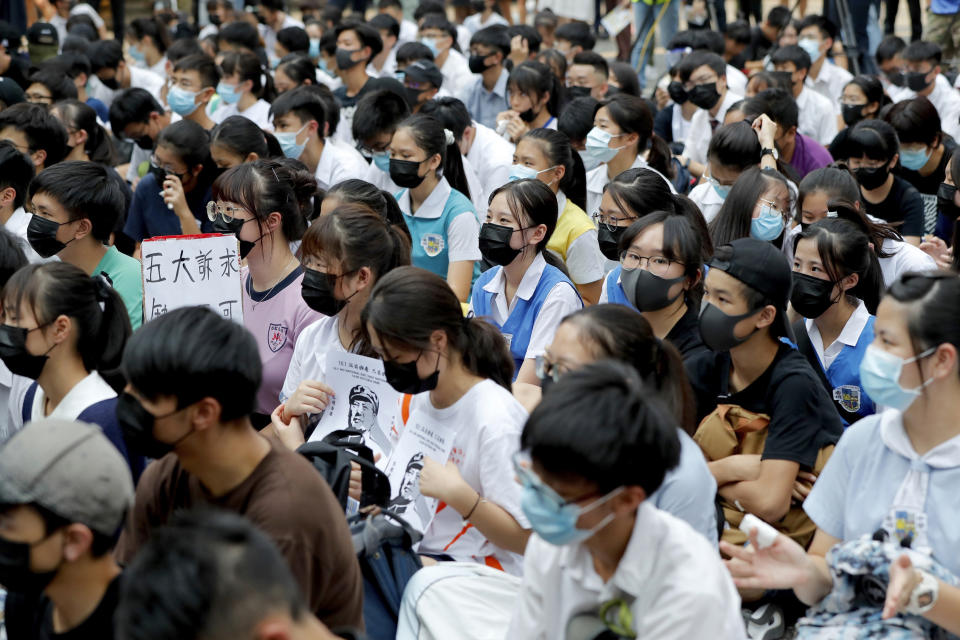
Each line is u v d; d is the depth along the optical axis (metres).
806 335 4.03
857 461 2.75
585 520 2.08
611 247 4.63
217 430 2.32
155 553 1.61
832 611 2.68
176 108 7.89
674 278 3.69
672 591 2.11
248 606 1.56
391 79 8.21
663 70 12.28
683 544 2.14
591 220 5.66
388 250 3.73
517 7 15.02
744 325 3.29
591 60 8.51
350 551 2.49
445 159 5.66
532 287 4.49
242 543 1.62
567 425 2.00
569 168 5.52
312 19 12.95
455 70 10.71
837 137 6.89
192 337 2.25
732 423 3.46
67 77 7.92
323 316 4.19
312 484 2.40
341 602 2.47
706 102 8.08
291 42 11.38
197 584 1.55
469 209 5.59
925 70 9.31
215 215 4.35
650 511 2.17
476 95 9.48
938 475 2.61
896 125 6.47
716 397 3.57
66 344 3.16
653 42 11.89
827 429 3.33
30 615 2.36
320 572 2.37
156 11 15.02
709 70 8.04
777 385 3.35
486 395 3.11
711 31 10.58
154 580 1.57
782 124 6.57
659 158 6.45
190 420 2.29
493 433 3.04
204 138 5.86
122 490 2.17
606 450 1.98
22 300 3.10
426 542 3.21
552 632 2.33
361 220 3.73
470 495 2.99
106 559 2.20
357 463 3.16
